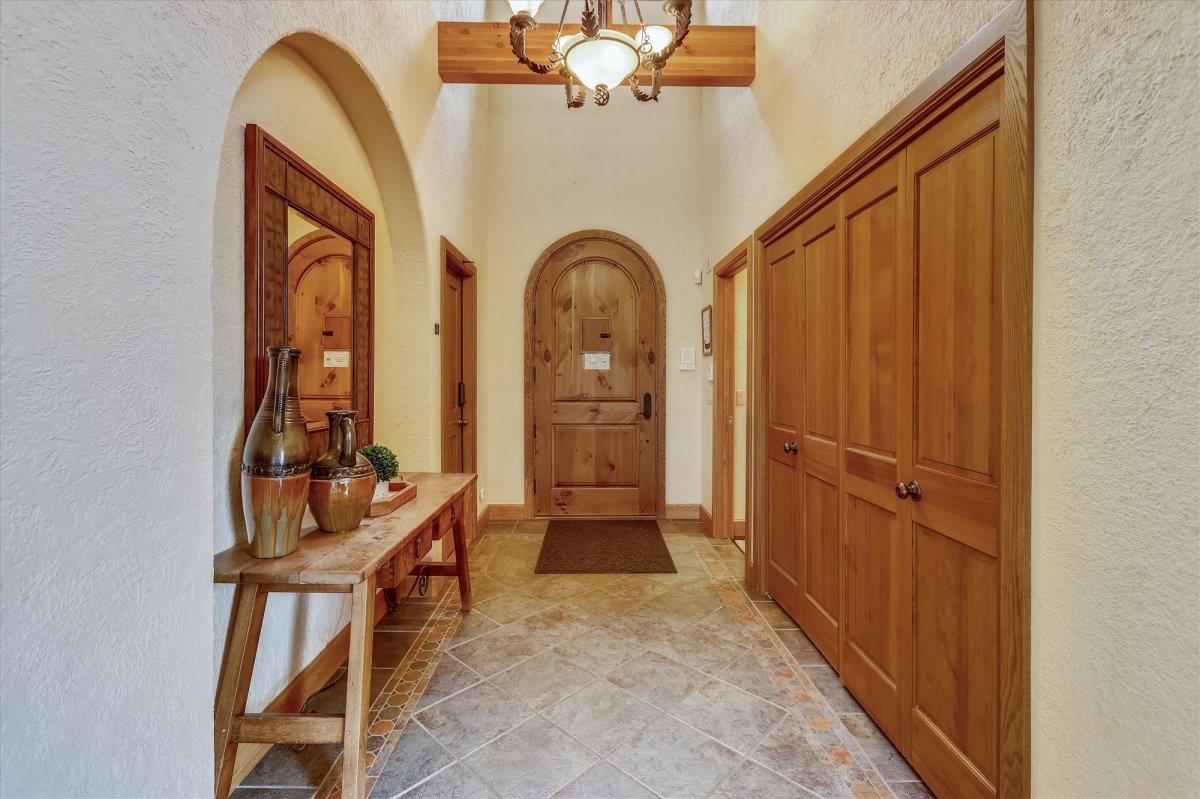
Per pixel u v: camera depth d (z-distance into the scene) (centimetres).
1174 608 75
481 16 349
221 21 100
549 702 172
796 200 212
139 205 80
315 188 169
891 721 152
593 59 173
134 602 80
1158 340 76
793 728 159
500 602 252
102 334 74
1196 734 72
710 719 163
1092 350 87
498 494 406
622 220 407
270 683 151
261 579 117
